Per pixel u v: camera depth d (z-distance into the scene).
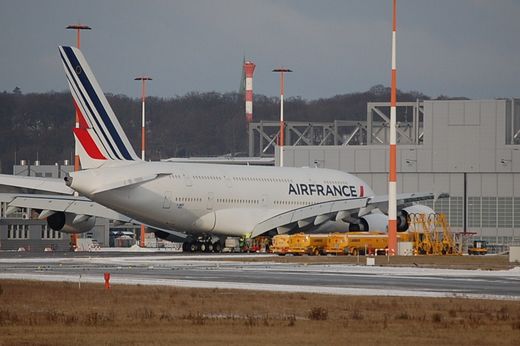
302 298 137.50
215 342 95.00
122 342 94.19
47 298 135.12
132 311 121.25
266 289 152.38
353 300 135.38
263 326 107.06
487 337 100.31
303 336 99.75
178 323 109.25
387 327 107.56
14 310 122.12
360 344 94.88
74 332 101.31
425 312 122.31
